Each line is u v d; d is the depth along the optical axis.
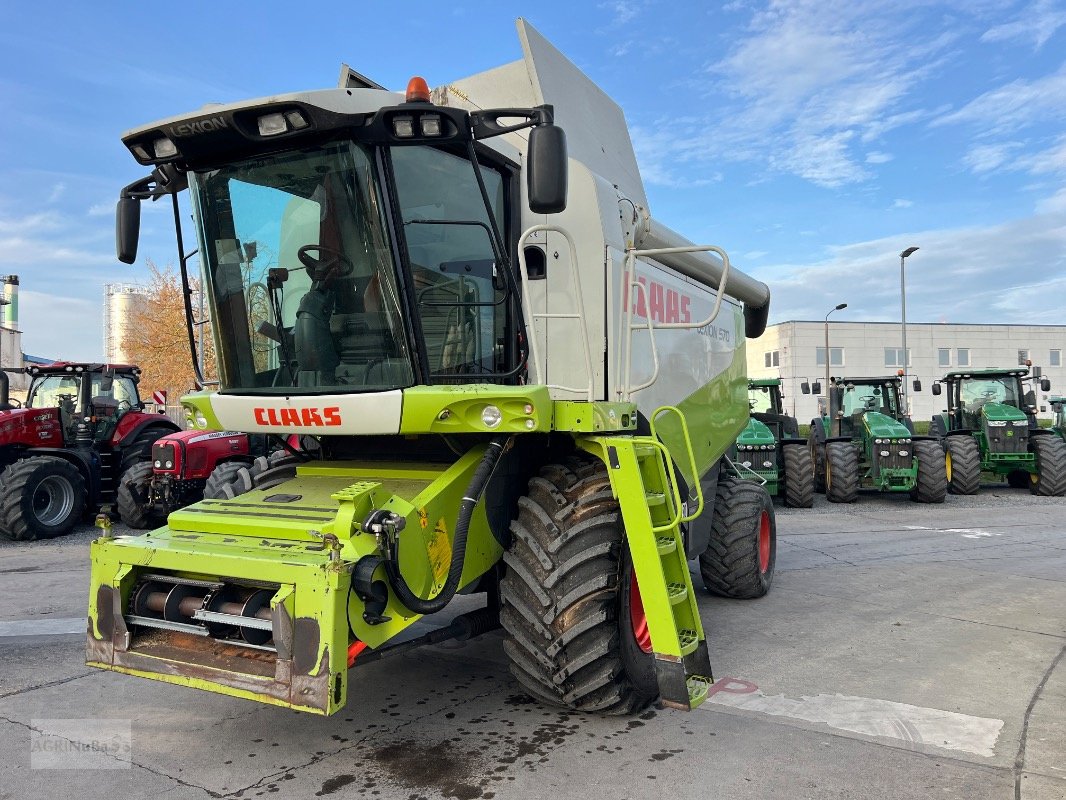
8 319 35.88
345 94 3.50
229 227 4.04
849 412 15.73
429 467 4.05
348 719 3.98
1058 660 5.01
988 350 50.59
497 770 3.40
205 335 4.32
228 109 3.49
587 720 3.97
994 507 13.15
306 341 3.95
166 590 3.53
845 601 6.61
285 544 3.37
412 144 3.60
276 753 3.58
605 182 4.77
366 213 3.65
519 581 3.78
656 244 5.43
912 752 3.61
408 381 3.75
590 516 3.76
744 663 4.93
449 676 4.66
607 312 4.47
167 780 3.32
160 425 12.32
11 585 7.24
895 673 4.74
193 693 4.37
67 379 11.27
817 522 11.45
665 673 3.63
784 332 49.28
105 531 3.64
